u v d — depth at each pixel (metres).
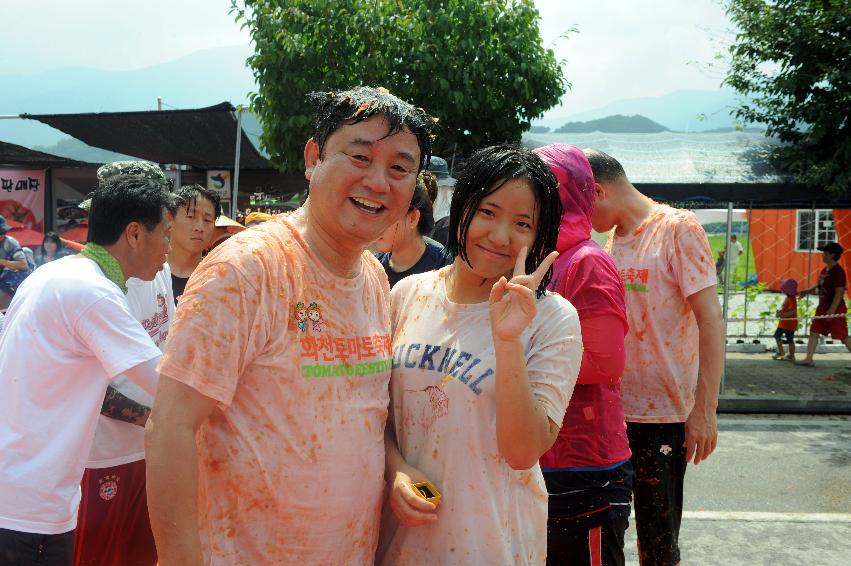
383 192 1.55
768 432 7.11
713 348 3.03
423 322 1.85
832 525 4.43
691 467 5.95
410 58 8.41
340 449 1.55
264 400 1.48
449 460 1.71
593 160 3.27
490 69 8.51
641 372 3.20
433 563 1.73
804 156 8.70
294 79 8.15
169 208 2.63
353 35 8.24
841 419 7.67
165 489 1.36
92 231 2.50
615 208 3.27
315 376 1.53
